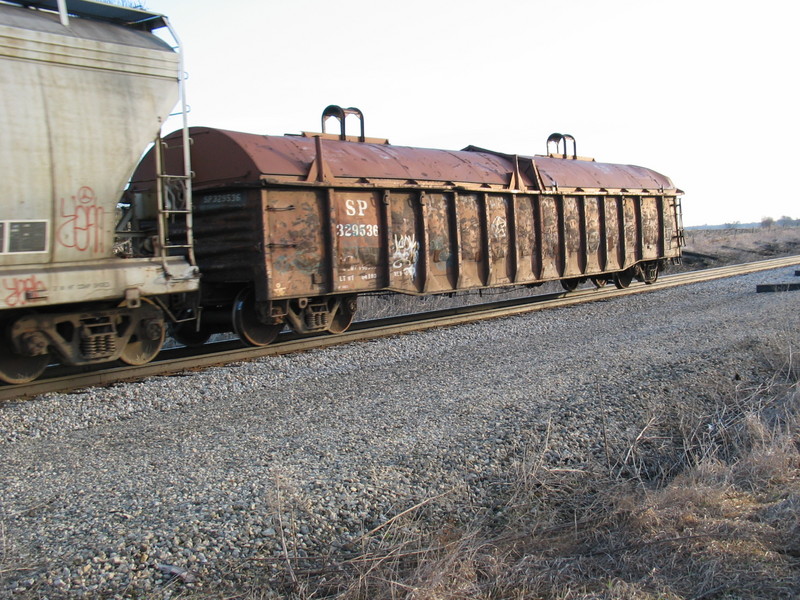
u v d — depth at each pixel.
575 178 17.38
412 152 13.82
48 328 8.40
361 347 11.13
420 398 7.77
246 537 4.45
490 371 9.10
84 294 8.36
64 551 4.24
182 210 9.49
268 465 5.67
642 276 20.73
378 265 12.25
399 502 5.02
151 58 8.82
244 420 7.15
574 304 17.06
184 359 9.87
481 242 14.41
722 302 16.27
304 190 11.00
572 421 6.76
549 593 4.01
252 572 4.14
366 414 7.17
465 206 14.00
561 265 16.69
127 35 8.75
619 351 10.10
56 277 8.11
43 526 4.61
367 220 11.99
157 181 9.17
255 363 9.90
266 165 10.59
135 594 3.89
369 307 18.42
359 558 4.21
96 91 8.30
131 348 9.52
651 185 20.34
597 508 5.14
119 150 8.56
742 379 8.59
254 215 10.46
